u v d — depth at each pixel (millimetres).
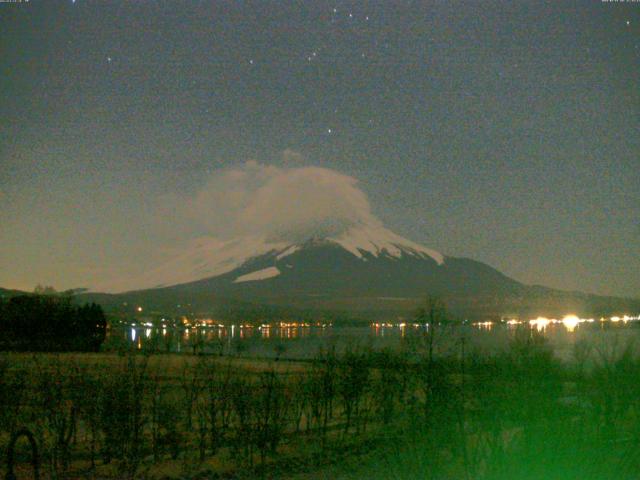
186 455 13398
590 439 8367
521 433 8562
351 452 13055
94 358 23344
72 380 14594
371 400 17203
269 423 15031
